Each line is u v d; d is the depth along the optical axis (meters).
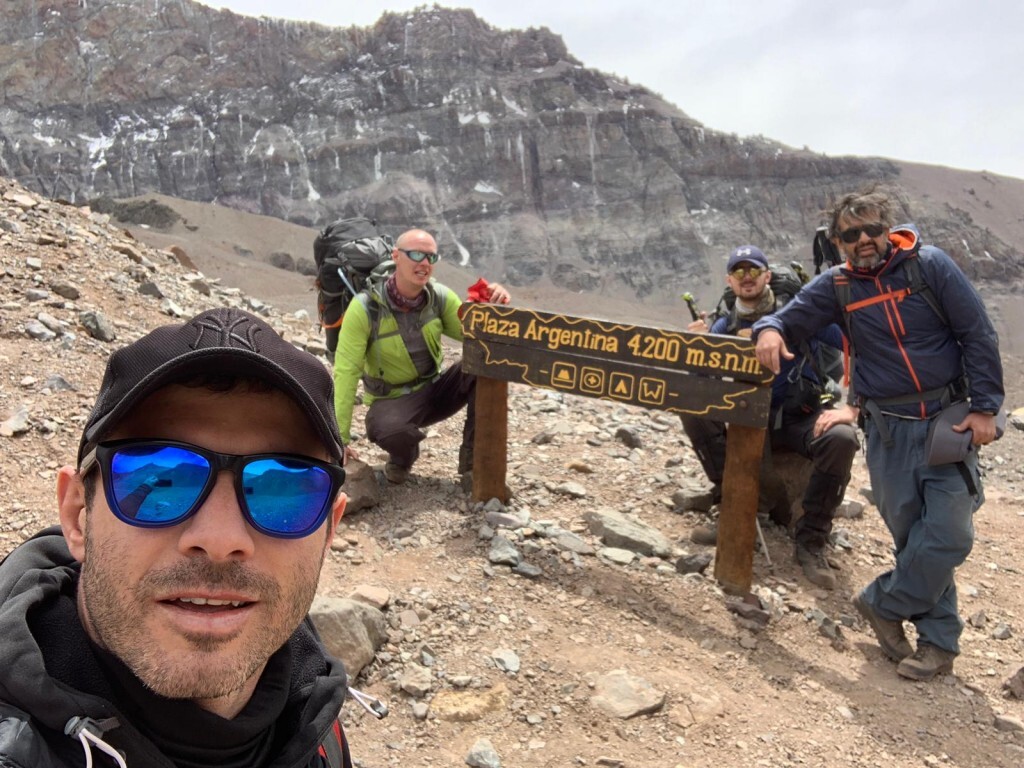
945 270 4.64
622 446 7.65
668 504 6.50
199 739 1.04
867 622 5.44
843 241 4.79
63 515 1.12
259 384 1.04
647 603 5.06
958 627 4.95
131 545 0.99
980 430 4.57
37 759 0.88
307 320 10.76
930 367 4.73
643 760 3.76
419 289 5.71
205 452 0.99
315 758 1.26
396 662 4.15
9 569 1.16
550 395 9.05
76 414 5.54
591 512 5.93
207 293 9.98
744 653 4.79
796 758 3.96
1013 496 8.60
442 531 5.48
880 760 4.09
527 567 5.12
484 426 5.87
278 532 1.03
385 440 5.84
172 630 0.98
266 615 1.04
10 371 5.81
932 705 4.65
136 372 1.03
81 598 1.07
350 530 5.33
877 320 4.80
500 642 4.43
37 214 9.21
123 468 1.00
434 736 3.75
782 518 6.39
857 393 5.04
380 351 5.77
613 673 4.25
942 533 4.73
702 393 5.26
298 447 1.10
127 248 9.61
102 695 1.00
